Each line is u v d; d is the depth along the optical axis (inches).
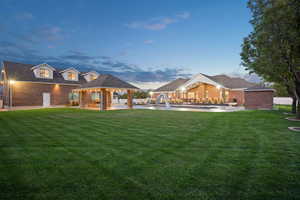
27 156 185.9
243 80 1336.1
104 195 110.9
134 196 109.6
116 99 1739.7
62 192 114.8
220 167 155.5
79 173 144.1
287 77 412.5
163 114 626.8
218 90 1195.3
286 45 334.0
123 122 430.9
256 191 115.5
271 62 369.7
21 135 287.7
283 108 896.3
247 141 245.8
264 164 161.9
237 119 478.0
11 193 113.7
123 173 143.9
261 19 373.1
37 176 138.7
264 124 392.5
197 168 153.5
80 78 1419.8
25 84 1097.4
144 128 348.8
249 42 412.8
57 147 219.3
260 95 895.1
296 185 123.4
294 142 239.3
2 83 1254.3
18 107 1045.2
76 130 329.4
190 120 463.8
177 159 175.9
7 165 161.2
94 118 513.3
